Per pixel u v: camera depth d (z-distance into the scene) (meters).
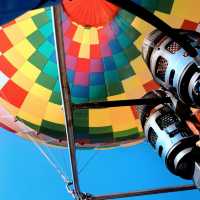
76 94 10.11
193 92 4.50
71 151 5.60
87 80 9.97
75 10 8.99
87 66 9.86
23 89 9.95
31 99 10.02
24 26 9.48
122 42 9.57
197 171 4.86
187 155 4.93
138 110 5.62
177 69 4.56
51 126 10.16
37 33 9.53
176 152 4.97
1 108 10.09
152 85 9.97
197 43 4.34
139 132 10.41
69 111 5.11
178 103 5.17
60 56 4.37
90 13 9.03
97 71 9.90
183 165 5.04
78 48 9.66
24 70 9.86
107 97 10.12
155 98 5.32
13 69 9.86
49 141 10.38
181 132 5.04
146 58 5.06
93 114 10.20
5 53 9.76
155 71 4.94
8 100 10.08
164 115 5.21
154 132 5.24
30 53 9.72
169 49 4.73
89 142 10.49
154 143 5.31
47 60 9.71
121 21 9.23
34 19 9.38
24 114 10.12
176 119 5.16
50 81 9.85
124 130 10.37
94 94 10.11
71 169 5.86
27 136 10.28
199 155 4.91
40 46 9.65
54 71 9.77
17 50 9.72
